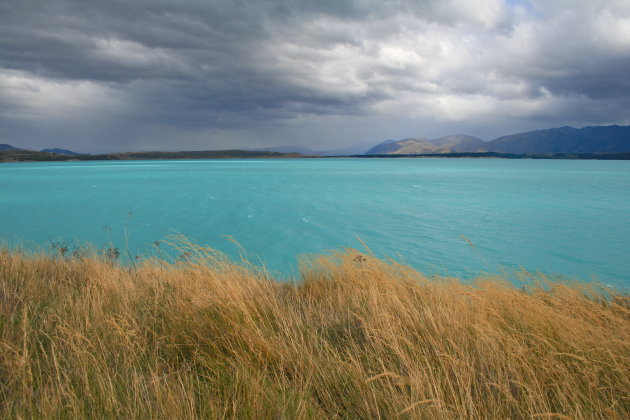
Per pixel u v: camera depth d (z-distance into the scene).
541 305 4.70
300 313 4.77
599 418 2.83
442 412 2.58
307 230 28.31
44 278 6.10
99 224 29.80
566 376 3.14
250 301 4.68
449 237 26.52
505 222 32.50
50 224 29.67
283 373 3.20
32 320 4.05
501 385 2.97
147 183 73.75
